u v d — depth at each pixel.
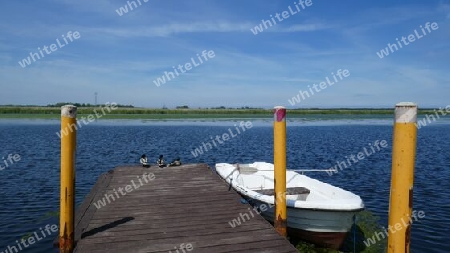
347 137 35.47
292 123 63.25
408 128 3.97
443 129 50.38
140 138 33.53
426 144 29.97
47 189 13.73
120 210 7.75
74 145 5.84
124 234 6.30
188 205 8.13
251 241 6.01
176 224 6.83
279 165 6.83
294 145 28.83
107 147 26.81
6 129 41.75
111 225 6.76
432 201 12.23
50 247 8.47
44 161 20.08
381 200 12.39
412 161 4.03
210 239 6.09
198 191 9.48
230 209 7.82
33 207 11.46
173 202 8.39
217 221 7.01
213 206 8.04
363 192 13.55
